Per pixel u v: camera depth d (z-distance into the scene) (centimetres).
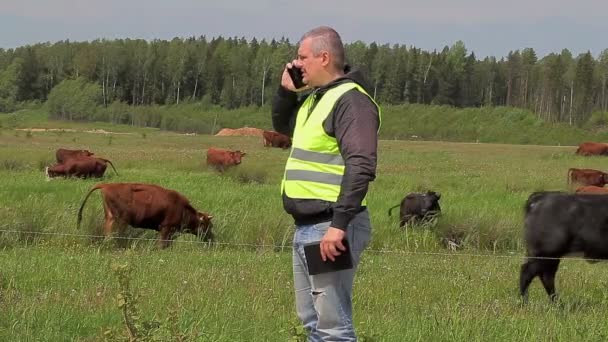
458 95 12675
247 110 11888
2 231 1366
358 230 508
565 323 836
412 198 1694
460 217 1681
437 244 1590
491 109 10988
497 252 1524
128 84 12588
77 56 12656
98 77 12594
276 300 901
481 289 1055
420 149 6112
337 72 507
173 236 1504
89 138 6550
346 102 486
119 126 10919
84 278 989
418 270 1195
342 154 485
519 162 4616
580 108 11581
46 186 2162
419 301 948
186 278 1007
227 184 2497
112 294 877
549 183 2947
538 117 10825
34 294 877
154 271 1061
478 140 9981
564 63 12356
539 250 1071
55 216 1480
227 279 1015
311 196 498
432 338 733
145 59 12625
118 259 1175
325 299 505
